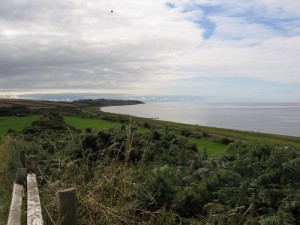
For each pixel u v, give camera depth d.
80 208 5.02
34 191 5.31
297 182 7.43
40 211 4.19
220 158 9.41
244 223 5.58
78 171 6.88
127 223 4.89
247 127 77.50
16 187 6.43
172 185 6.84
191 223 5.54
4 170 11.08
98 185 5.29
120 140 10.16
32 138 19.12
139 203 5.55
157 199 6.15
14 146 14.09
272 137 36.50
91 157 9.10
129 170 6.23
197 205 6.38
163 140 12.98
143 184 6.35
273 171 7.84
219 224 5.39
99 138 10.26
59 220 3.12
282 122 97.31
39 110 78.25
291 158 8.70
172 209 6.09
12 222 4.59
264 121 101.75
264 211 6.42
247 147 10.50
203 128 46.59
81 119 51.19
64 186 5.89
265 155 9.46
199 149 22.05
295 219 5.98
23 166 8.03
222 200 6.52
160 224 5.46
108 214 4.85
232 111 191.12
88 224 4.76
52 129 25.06
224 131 42.72
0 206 7.54
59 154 9.91
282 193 6.80
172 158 10.29
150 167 8.55
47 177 7.21
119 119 46.53
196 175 8.15
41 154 11.00
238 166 8.20
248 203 6.48
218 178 7.34
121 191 5.25
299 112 180.50
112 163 6.03
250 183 7.18
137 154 9.78
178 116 125.19
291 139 34.19
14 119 55.94
